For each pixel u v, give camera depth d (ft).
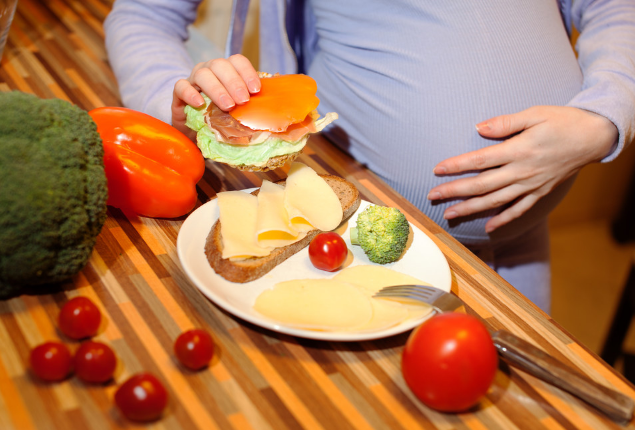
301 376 2.70
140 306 2.97
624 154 12.37
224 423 2.41
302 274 3.29
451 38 4.42
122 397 2.30
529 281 5.65
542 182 4.45
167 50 4.90
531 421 2.61
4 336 2.67
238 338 2.86
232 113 3.51
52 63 5.59
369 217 3.43
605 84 4.39
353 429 2.46
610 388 2.74
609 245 12.72
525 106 4.54
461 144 4.51
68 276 2.97
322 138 5.17
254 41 9.13
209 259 3.25
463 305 3.06
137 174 3.47
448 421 2.57
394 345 2.95
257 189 3.92
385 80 4.60
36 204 2.62
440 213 4.83
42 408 2.35
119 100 5.13
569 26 5.59
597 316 10.72
